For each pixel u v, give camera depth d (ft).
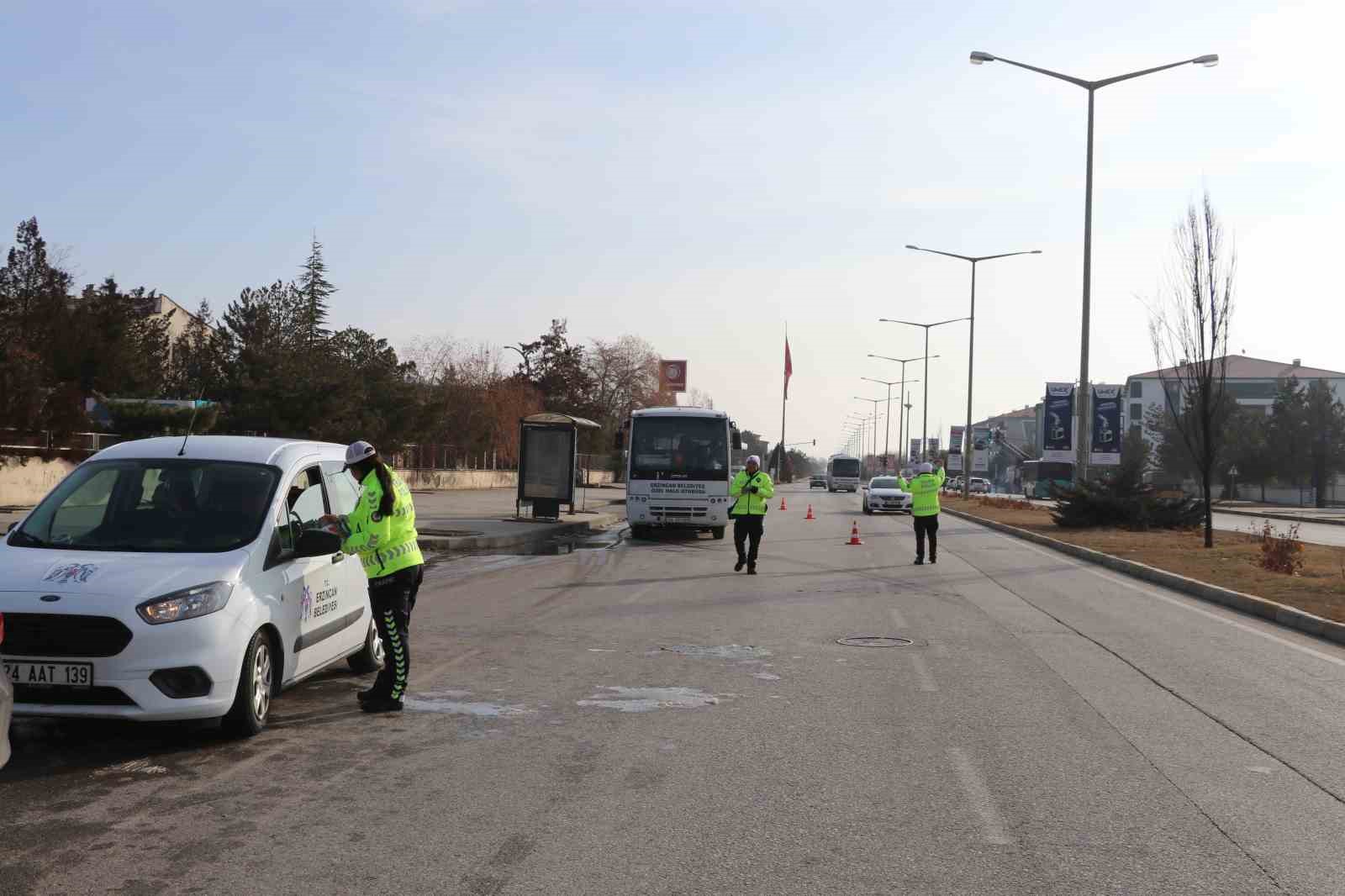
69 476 27.61
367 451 27.43
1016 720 27.55
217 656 23.29
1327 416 266.16
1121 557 75.51
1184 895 16.39
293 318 226.38
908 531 111.65
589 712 27.86
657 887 16.35
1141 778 22.56
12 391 101.71
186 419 117.39
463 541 81.20
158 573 23.67
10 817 19.13
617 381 334.65
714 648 37.91
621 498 189.57
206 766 22.50
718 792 21.22
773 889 16.34
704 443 95.09
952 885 16.62
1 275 160.45
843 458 320.09
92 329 145.28
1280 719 28.22
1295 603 50.01
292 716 26.99
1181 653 38.42
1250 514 191.62
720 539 97.14
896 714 28.09
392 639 27.55
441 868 16.97
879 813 20.08
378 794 20.74
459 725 26.37
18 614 22.35
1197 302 86.12
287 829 18.70
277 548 26.43
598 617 45.37
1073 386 168.86
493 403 230.07
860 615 46.75
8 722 17.46
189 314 243.81
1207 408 86.02
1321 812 20.47
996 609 49.83
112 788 20.84
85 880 16.22
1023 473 383.45
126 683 22.34
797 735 25.77
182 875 16.51
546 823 19.24
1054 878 16.97
